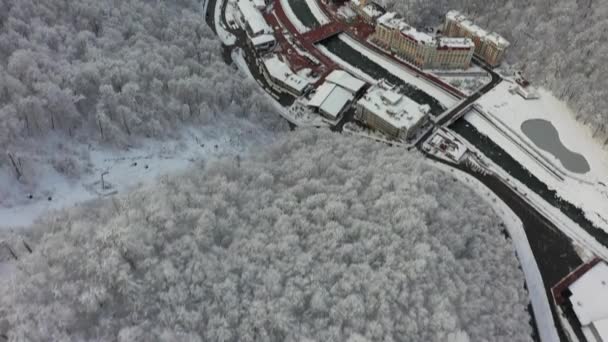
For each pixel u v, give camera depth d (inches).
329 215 5880.9
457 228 6082.7
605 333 5728.3
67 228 5349.4
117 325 4611.2
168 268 4945.9
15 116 6210.6
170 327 4662.9
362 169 6638.8
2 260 5132.9
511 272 6023.6
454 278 5423.2
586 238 6904.5
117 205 5767.7
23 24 7588.6
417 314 5012.3
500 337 5236.2
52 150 6510.8
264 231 5698.8
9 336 4330.7
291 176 6540.4
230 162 6624.0
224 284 4980.3
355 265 5334.6
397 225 5757.9
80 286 4744.1
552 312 6151.6
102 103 6884.8
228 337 4672.7
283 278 5201.8
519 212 7239.2
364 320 4899.1
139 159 6875.0
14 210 5802.2
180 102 7677.2
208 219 5526.6
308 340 4653.1
